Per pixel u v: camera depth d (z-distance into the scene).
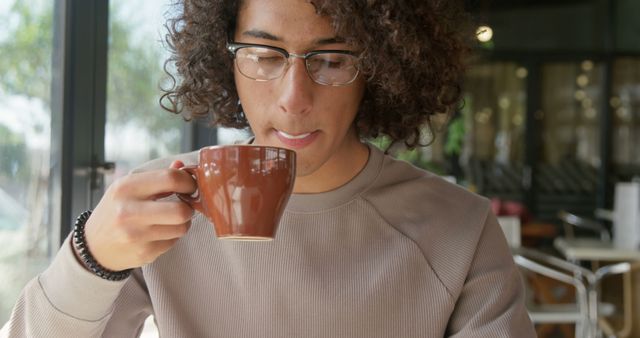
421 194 0.91
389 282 0.85
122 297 0.87
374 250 0.87
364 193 0.88
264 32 0.73
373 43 0.77
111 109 1.66
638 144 6.68
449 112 1.02
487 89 6.93
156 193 0.63
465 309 0.87
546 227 3.79
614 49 6.68
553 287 3.90
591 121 6.83
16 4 1.17
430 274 0.87
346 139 0.87
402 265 0.86
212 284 0.87
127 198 0.62
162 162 0.91
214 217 0.61
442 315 0.86
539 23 6.80
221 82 0.92
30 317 0.69
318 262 0.86
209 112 0.99
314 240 0.86
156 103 2.08
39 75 1.26
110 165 1.56
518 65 6.91
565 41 6.79
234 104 0.95
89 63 1.44
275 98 0.74
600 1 6.70
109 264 0.65
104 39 1.52
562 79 6.87
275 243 0.85
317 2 0.72
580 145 6.86
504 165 6.92
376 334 0.85
